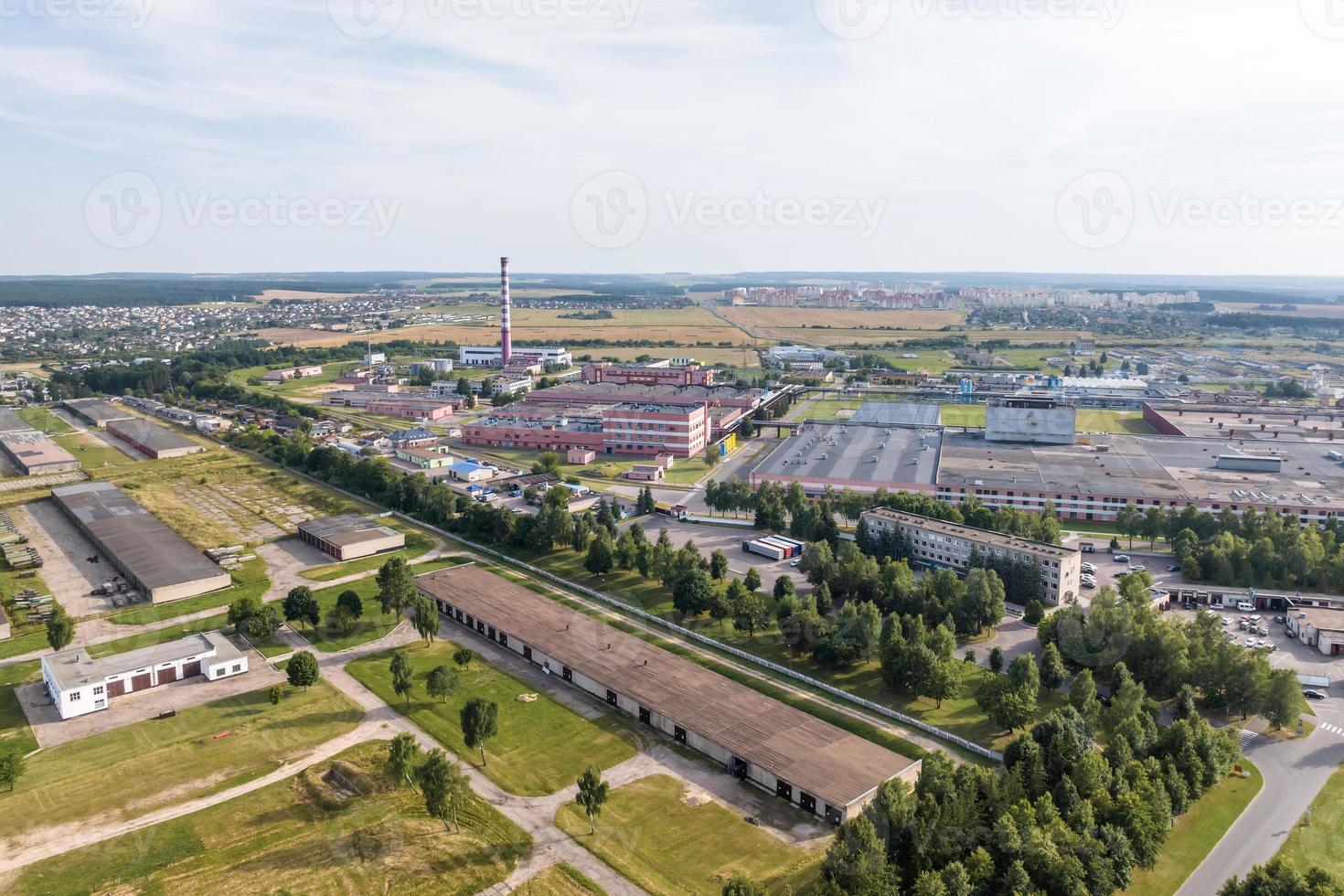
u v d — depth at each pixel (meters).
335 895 67.19
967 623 111.81
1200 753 80.06
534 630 112.75
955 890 62.78
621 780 83.06
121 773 83.69
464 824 76.00
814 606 110.56
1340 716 94.75
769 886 68.06
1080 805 70.25
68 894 67.06
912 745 88.38
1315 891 60.56
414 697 98.81
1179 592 127.25
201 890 67.69
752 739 86.62
